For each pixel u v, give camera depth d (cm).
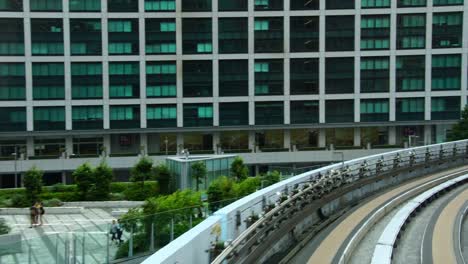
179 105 6769
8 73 6444
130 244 2195
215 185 3481
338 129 7169
